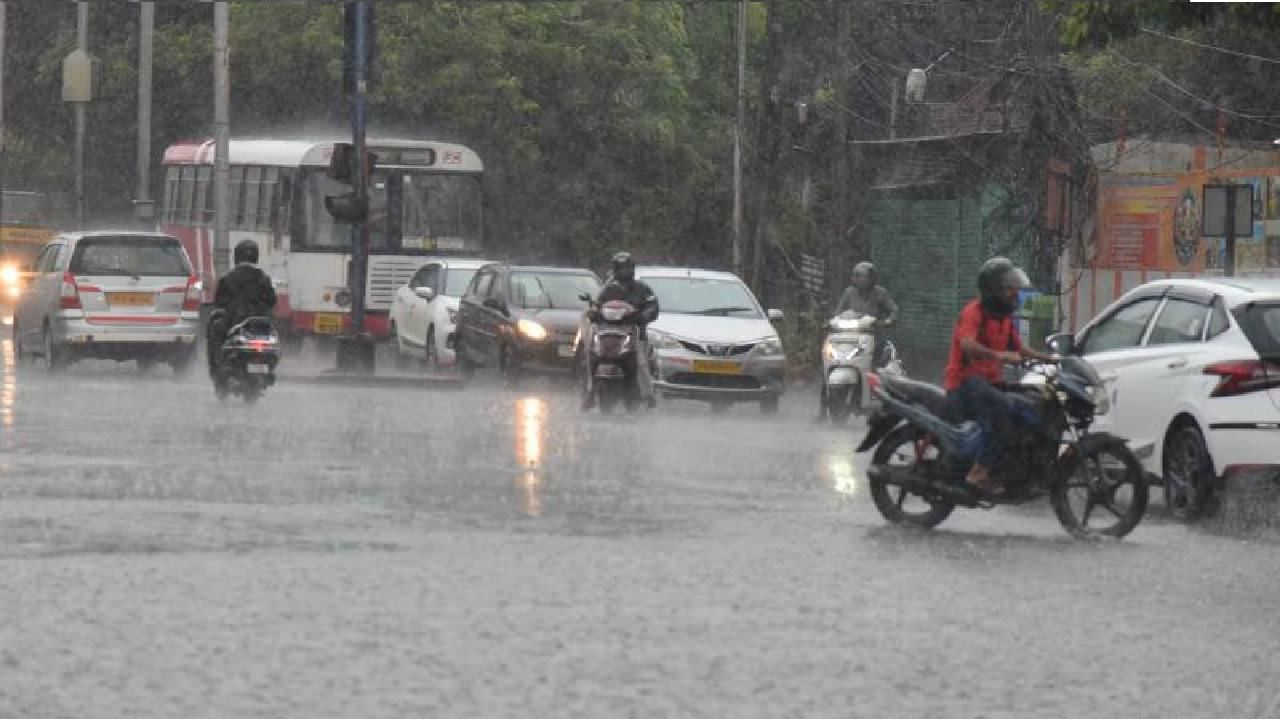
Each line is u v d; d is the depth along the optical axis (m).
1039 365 28.78
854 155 68.44
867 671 15.66
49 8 104.00
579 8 88.69
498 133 85.75
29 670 15.04
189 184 77.69
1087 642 17.14
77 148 91.38
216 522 23.59
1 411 40.19
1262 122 58.19
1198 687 15.34
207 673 15.00
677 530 23.92
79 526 23.02
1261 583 20.86
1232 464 26.73
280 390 49.56
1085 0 41.34
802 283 77.38
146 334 53.69
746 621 17.73
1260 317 27.20
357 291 54.75
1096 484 25.09
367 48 54.97
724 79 100.56
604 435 37.62
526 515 25.00
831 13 74.25
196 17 94.44
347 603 18.16
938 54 74.06
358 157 54.72
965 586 20.12
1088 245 59.84
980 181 69.06
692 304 49.88
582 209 88.56
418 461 31.55
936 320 75.12
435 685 14.71
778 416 46.88
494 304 54.19
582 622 17.47
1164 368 28.08
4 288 87.88
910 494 28.23
